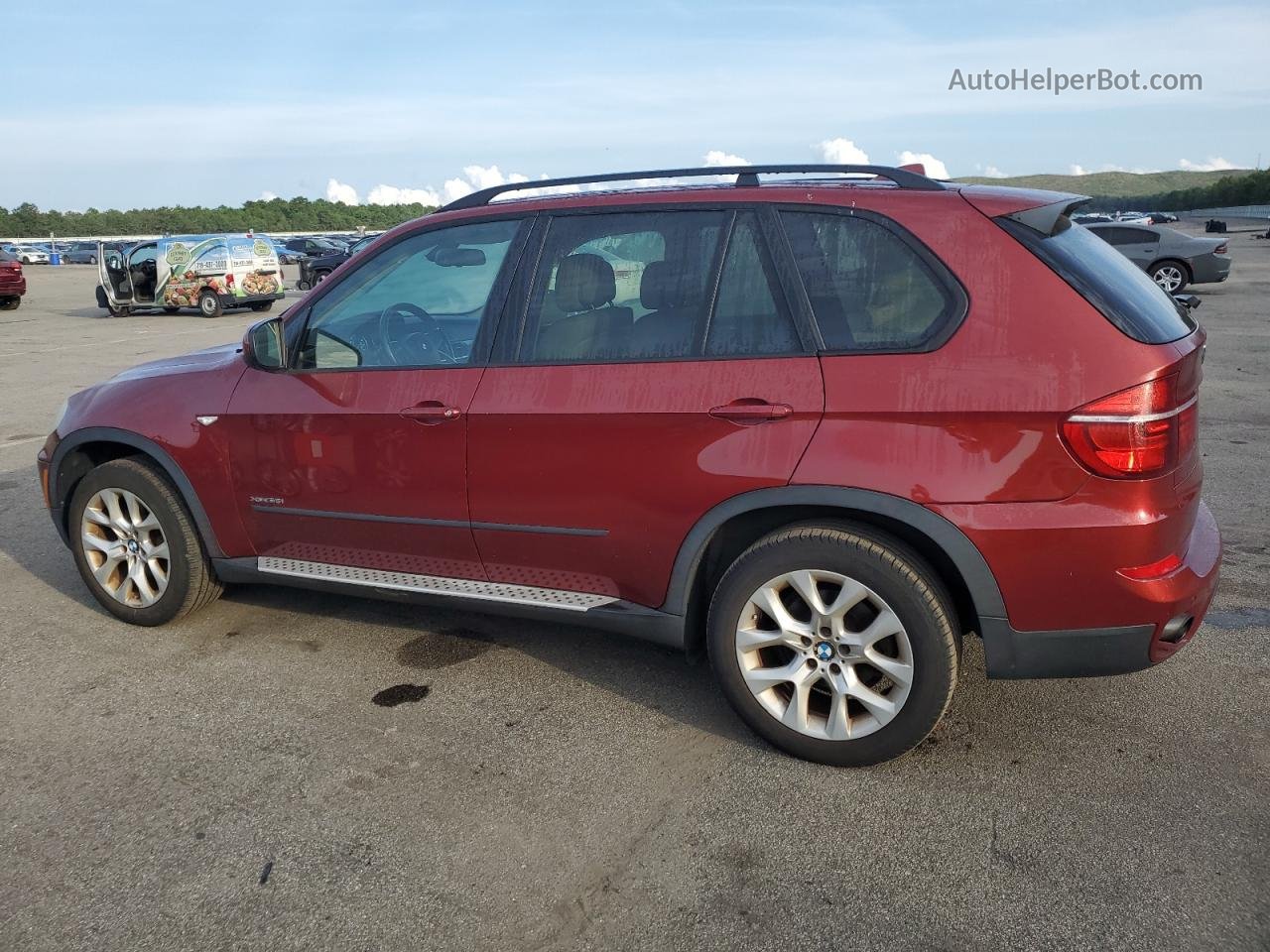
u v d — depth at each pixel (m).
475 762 3.01
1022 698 3.34
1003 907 2.31
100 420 3.95
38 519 5.73
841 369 2.75
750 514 2.96
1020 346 2.60
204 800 2.81
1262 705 3.26
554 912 2.34
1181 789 2.78
